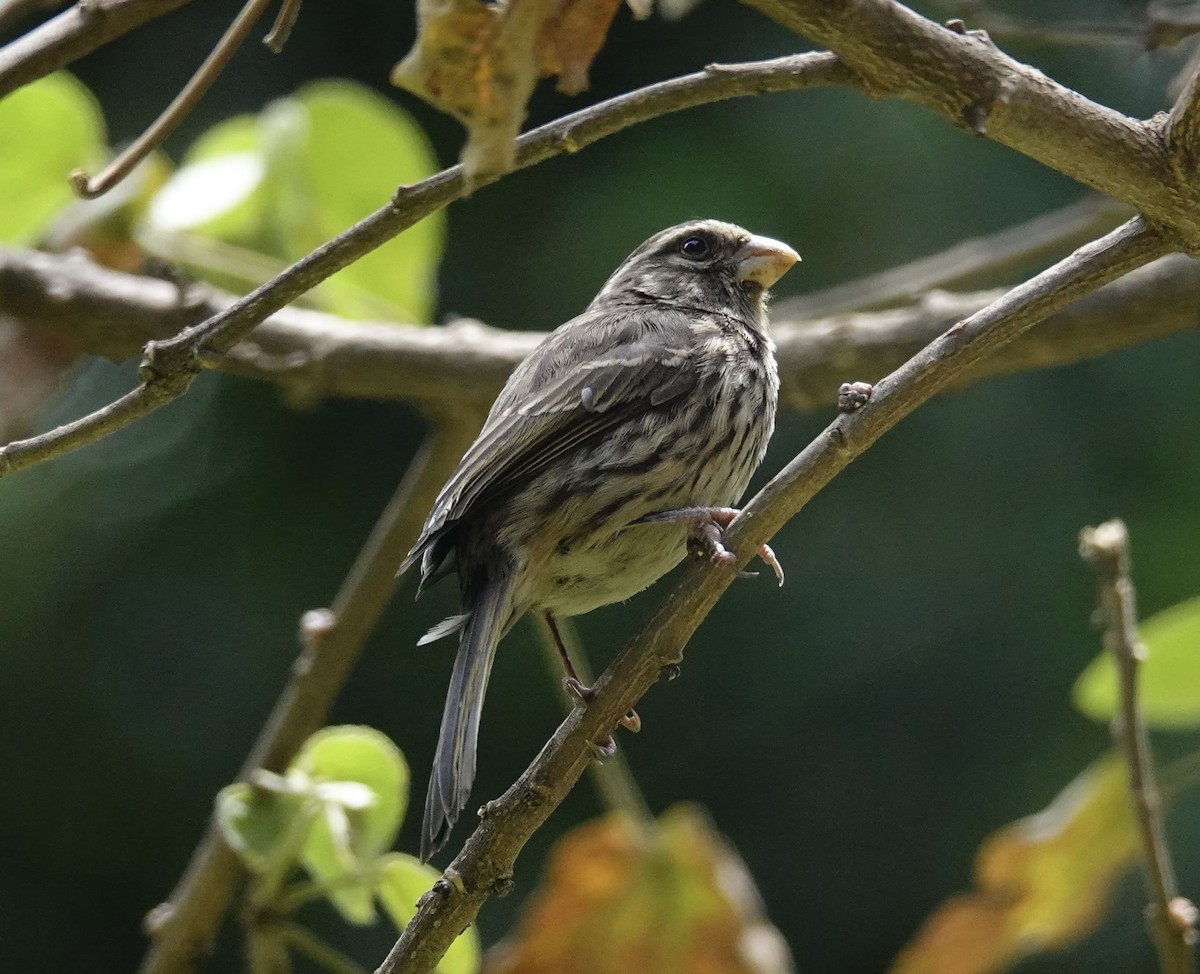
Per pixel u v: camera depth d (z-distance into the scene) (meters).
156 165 9.64
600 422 7.98
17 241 9.66
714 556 5.98
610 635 14.70
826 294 11.05
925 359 5.87
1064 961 13.20
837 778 14.21
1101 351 9.17
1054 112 5.27
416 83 4.73
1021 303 5.78
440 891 5.96
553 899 8.38
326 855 7.49
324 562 14.61
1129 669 7.23
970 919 8.26
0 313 9.57
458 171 5.59
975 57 5.20
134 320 9.50
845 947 13.89
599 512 7.80
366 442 14.84
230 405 14.86
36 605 14.25
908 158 14.20
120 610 14.34
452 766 6.62
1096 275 5.74
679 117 14.62
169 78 14.72
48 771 14.12
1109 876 8.13
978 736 13.99
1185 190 5.42
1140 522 13.96
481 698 7.08
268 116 9.65
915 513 14.45
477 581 7.74
